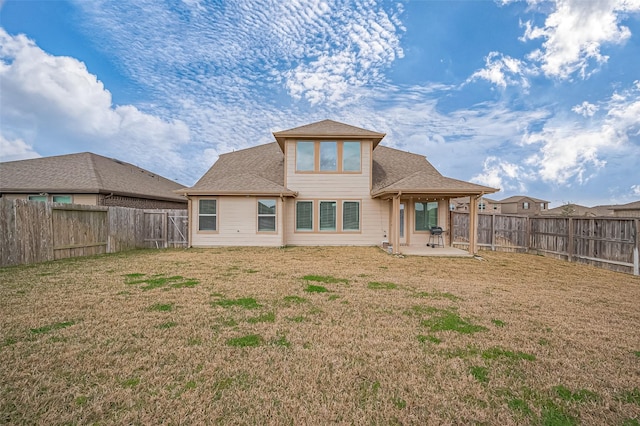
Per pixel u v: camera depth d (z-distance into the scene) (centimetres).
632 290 694
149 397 278
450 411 268
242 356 355
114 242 1291
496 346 392
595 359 364
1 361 334
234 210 1445
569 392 299
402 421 255
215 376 314
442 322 470
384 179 1580
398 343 394
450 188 1159
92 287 654
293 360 348
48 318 463
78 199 1616
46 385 292
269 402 276
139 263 973
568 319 493
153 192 2059
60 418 249
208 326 442
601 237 995
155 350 366
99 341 387
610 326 466
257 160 1872
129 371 319
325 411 264
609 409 276
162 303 545
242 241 1445
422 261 1074
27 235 927
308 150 1502
